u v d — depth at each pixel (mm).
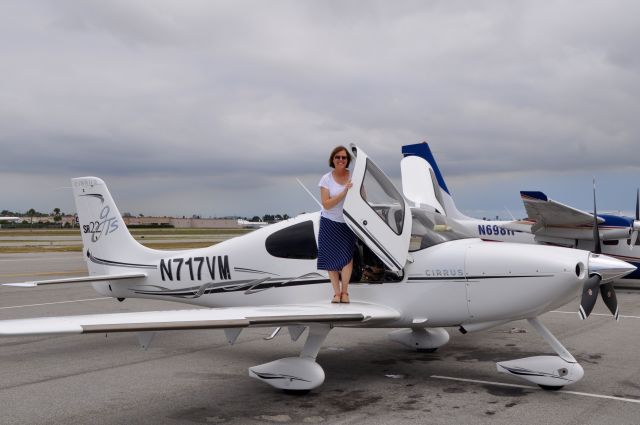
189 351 6422
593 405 4258
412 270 5047
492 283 4781
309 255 5547
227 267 6078
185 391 4777
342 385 4918
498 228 14719
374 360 5832
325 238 5141
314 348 4816
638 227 12594
